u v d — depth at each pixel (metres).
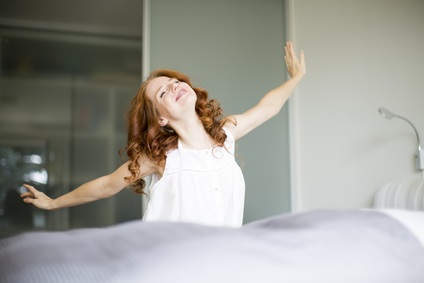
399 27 2.77
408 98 2.69
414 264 0.37
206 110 1.71
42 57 3.03
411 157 2.62
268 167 2.96
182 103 1.54
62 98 3.03
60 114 3.02
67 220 2.87
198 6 3.00
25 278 0.29
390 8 2.81
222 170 1.57
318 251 0.35
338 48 2.94
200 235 0.34
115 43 3.07
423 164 2.50
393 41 2.78
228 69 2.98
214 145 1.61
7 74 3.00
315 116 2.96
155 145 1.58
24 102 3.00
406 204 2.23
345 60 2.91
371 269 0.35
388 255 0.37
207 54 2.97
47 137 2.99
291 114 3.00
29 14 3.04
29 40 3.03
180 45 2.94
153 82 1.61
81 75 3.06
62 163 2.98
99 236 0.34
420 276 0.37
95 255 0.31
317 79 2.98
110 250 0.32
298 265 0.33
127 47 3.08
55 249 0.32
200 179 1.53
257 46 3.05
